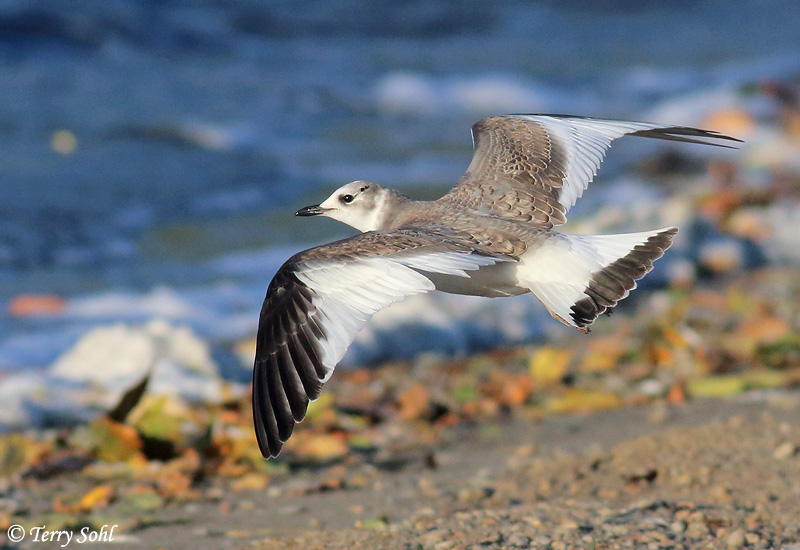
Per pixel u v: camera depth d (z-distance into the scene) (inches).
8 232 685.3
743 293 602.2
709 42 1664.6
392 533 295.1
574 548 278.5
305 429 422.9
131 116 1001.5
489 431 422.6
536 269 273.4
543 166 322.0
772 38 1695.4
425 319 549.6
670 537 287.1
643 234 277.1
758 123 1137.4
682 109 1208.2
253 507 346.9
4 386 451.2
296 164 926.4
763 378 458.6
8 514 339.9
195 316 567.2
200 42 1334.9
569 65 1475.1
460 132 1091.9
